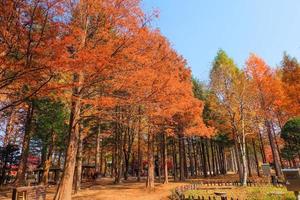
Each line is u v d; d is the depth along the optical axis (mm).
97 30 9312
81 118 11891
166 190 17438
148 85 10477
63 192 10656
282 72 27406
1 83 6582
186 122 21094
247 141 35344
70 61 6285
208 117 27734
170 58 15156
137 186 20266
